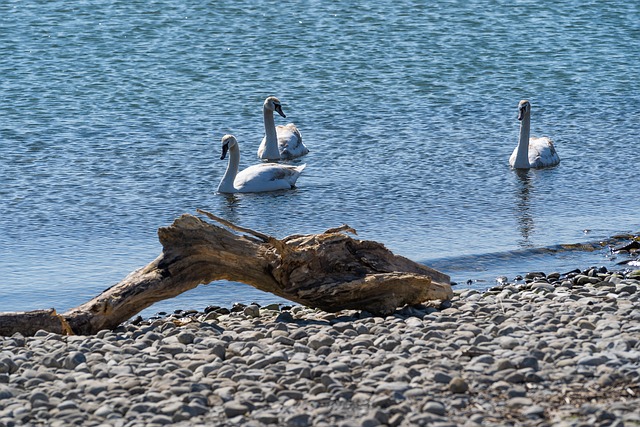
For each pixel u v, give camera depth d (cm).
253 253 1384
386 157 2508
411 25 3866
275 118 2858
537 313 1318
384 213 2089
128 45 3553
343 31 3772
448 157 2509
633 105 3014
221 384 1052
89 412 995
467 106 2989
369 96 3059
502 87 3181
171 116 2838
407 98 3048
